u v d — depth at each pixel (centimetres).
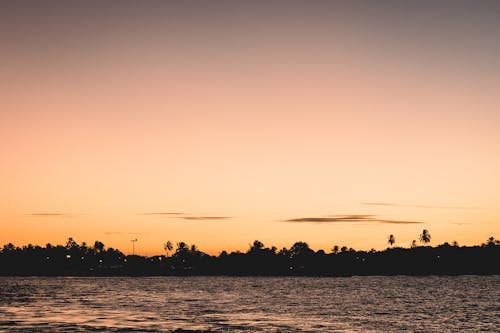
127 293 17238
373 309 11050
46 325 7869
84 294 16488
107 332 7188
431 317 9412
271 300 13888
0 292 17588
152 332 7225
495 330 7731
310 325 8119
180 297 15062
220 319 8825
